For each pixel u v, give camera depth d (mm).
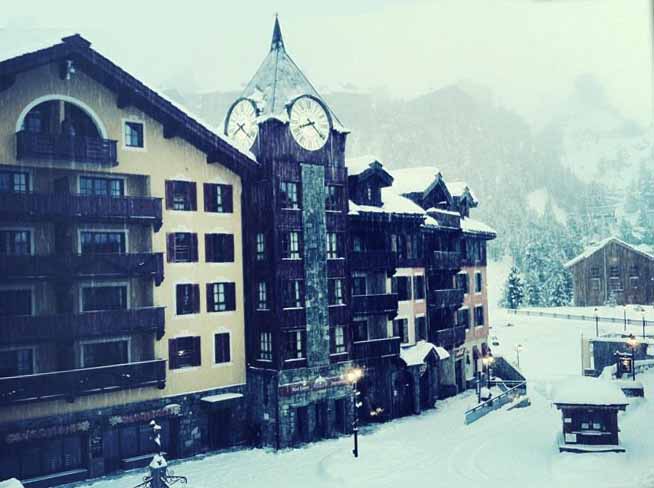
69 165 31219
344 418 40281
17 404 29109
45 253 31734
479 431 39281
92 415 31578
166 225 35156
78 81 31922
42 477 30078
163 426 34781
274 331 36969
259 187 38094
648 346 55656
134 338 34250
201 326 36250
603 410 32125
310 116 39406
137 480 30781
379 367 43688
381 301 43688
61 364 31922
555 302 76062
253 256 38625
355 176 43188
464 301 57062
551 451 33938
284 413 36844
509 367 55844
